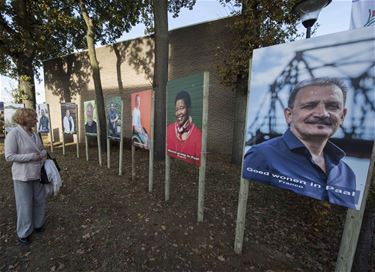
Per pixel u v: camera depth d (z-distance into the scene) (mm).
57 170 3156
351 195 1764
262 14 5891
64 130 8617
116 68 12391
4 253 2797
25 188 2883
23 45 10086
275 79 2193
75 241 3023
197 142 3361
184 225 3428
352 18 2797
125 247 2887
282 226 3689
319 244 3291
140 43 11398
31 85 11445
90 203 4172
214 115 9477
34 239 3070
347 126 1746
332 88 1807
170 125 4082
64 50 13258
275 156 2258
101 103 9453
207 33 9250
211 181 5547
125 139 10898
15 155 2725
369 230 2504
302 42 1961
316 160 1953
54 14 9422
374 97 1596
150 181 4711
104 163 7160
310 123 1959
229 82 6977
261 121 2357
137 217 3637
